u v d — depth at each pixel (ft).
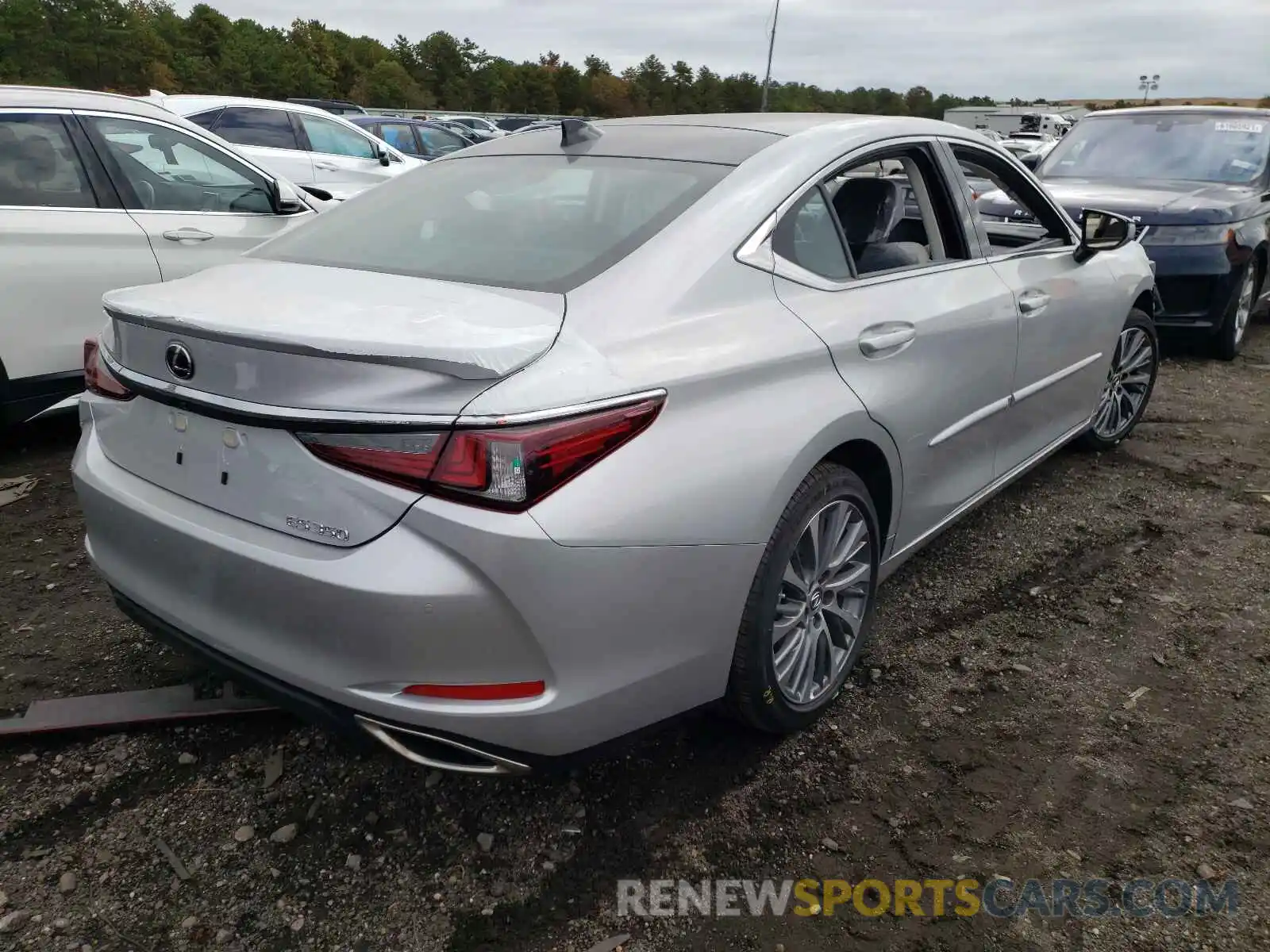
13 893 6.80
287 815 7.62
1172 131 25.64
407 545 5.90
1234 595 11.39
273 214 17.28
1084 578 11.80
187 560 6.83
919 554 12.39
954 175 10.57
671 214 7.77
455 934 6.60
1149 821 7.70
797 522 7.69
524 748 6.38
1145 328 15.52
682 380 6.74
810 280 8.28
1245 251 21.58
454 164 9.96
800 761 8.36
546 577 5.96
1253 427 17.76
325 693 6.40
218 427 6.54
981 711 9.12
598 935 6.61
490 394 5.85
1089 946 6.57
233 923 6.64
